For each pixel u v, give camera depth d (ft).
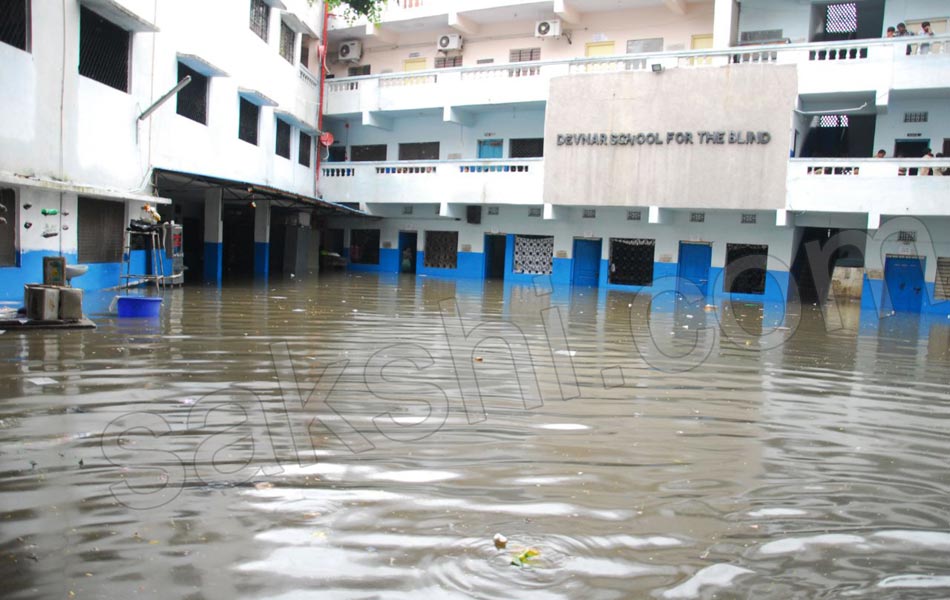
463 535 12.99
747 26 76.74
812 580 11.94
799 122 73.26
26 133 41.63
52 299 33.53
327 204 79.20
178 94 59.77
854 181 68.18
